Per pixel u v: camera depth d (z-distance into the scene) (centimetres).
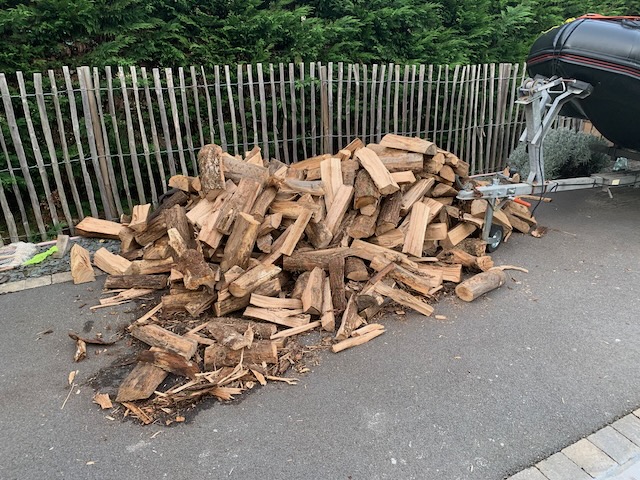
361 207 370
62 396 250
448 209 405
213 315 313
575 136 602
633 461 209
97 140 459
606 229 487
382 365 272
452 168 415
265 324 295
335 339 291
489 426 228
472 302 341
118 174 514
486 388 254
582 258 417
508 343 293
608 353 284
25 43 457
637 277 381
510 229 441
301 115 545
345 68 585
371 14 606
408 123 638
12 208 495
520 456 211
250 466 206
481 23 716
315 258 341
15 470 205
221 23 533
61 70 471
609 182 488
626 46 419
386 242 368
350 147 445
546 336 301
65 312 329
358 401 244
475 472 203
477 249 389
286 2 597
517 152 599
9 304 341
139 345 292
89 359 280
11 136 439
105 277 379
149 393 243
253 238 321
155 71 458
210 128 500
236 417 234
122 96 488
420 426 228
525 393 250
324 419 232
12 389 255
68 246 434
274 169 426
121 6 477
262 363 268
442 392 250
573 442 219
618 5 898
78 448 216
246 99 536
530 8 740
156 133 494
